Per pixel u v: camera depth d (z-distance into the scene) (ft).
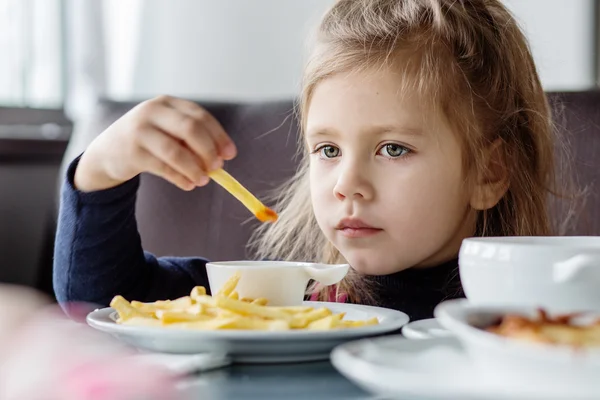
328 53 3.24
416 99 3.03
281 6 9.48
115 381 1.31
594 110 4.29
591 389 1.17
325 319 1.89
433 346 1.57
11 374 1.21
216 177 2.53
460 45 3.36
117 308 2.05
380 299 3.30
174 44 10.04
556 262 1.66
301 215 4.13
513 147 3.52
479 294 1.79
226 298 1.95
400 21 3.35
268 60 9.65
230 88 9.91
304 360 1.83
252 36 9.74
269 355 1.78
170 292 3.66
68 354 1.34
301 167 4.29
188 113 2.60
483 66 3.42
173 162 2.58
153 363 1.63
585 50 8.69
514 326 1.36
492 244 1.79
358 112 3.01
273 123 4.84
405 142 2.99
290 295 2.35
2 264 7.66
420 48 3.20
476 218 3.38
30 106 9.35
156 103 2.70
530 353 1.20
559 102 4.34
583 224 4.22
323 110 3.09
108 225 3.26
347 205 2.98
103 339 1.98
